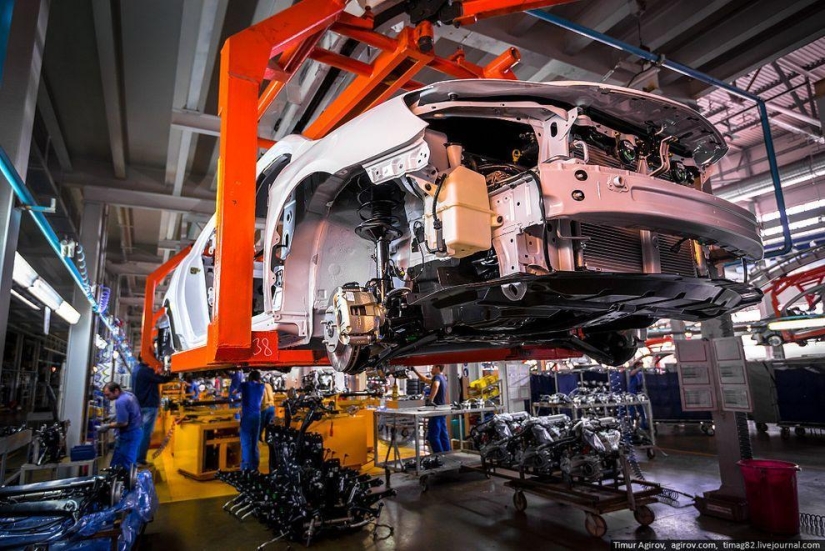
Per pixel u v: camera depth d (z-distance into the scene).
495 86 2.47
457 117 2.60
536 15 4.58
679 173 3.01
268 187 4.02
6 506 2.89
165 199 10.44
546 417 5.97
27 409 10.30
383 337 2.72
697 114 2.83
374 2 4.18
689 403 5.13
